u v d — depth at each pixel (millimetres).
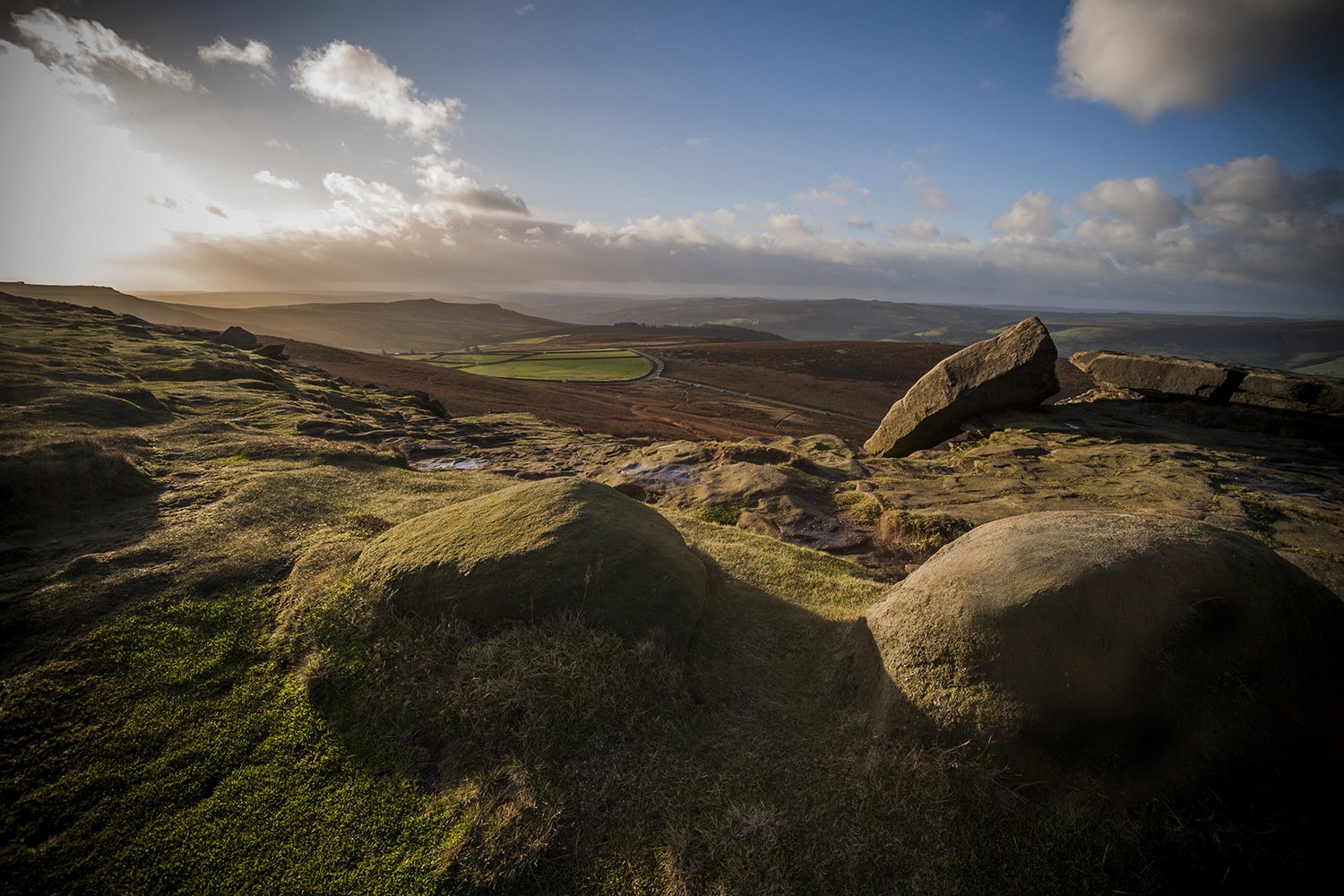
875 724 4672
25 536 8031
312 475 11516
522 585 5699
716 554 9102
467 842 3857
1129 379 19062
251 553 7703
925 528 10250
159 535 8148
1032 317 16922
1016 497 11367
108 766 4438
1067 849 3549
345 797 4277
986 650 4227
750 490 12602
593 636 5367
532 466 15961
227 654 5730
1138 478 12031
